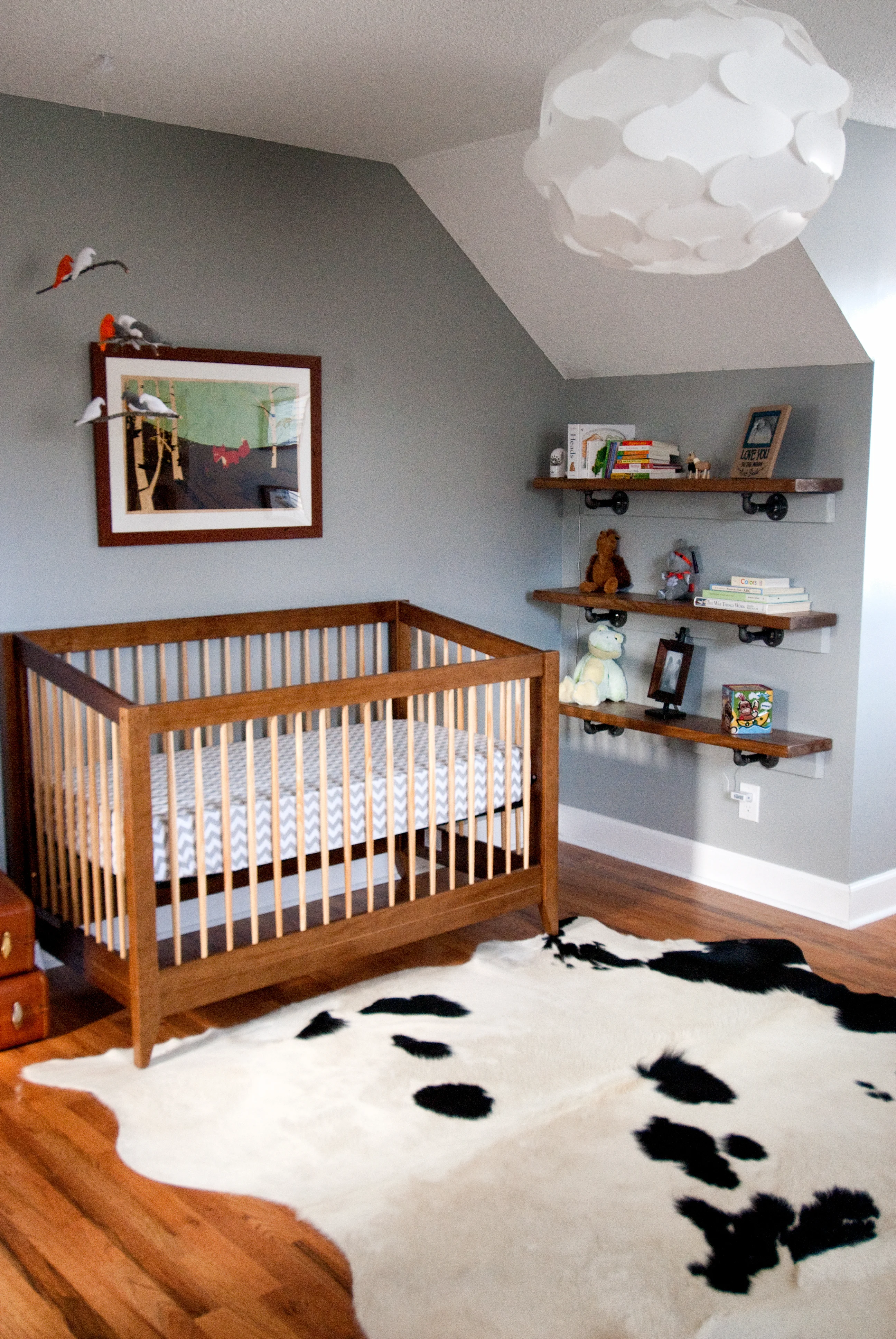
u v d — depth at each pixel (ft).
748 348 11.93
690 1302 6.33
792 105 5.67
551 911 11.35
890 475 11.44
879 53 8.56
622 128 5.68
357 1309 6.31
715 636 12.86
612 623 14.03
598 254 6.78
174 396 10.94
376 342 12.47
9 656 10.14
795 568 12.00
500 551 13.99
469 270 13.14
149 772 8.54
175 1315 6.32
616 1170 7.56
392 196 12.37
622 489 13.19
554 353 13.91
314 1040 9.28
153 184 10.66
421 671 10.10
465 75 9.29
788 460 11.92
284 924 11.57
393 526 12.94
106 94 9.78
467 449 13.47
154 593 11.14
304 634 12.14
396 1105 8.33
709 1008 9.87
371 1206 7.19
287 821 9.72
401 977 10.50
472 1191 7.34
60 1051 9.18
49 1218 7.13
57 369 10.27
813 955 11.18
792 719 12.18
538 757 11.25
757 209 5.95
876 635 11.64
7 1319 6.29
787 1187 7.38
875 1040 9.36
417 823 10.64
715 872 13.11
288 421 11.80
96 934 9.35
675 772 13.43
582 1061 8.96
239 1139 7.95
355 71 9.18
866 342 11.00
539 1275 6.56
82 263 9.32
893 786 12.13
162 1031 9.52
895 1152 7.78
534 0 7.73
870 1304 6.35
